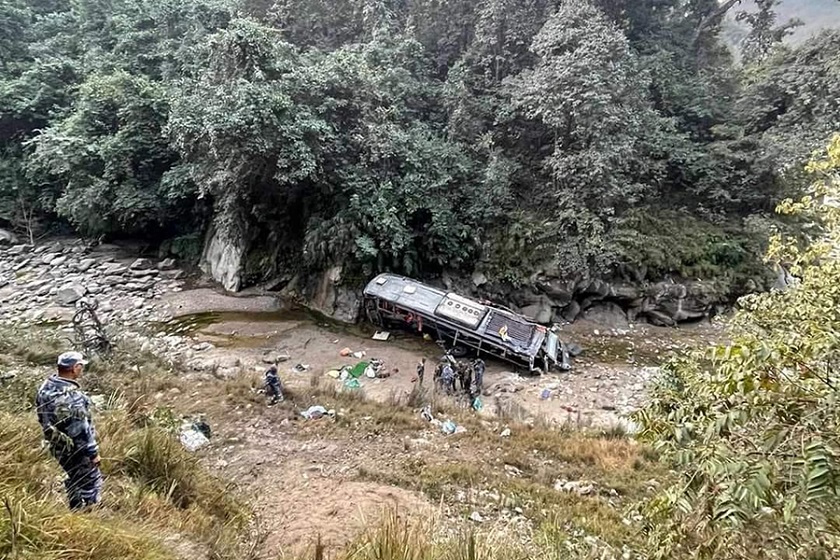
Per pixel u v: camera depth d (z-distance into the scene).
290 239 23.36
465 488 9.27
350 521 7.71
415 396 13.59
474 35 25.09
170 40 27.80
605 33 19.78
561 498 9.27
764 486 2.46
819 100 22.00
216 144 18.48
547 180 21.70
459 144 21.89
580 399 15.34
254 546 6.16
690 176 22.25
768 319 7.47
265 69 19.70
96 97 25.16
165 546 4.66
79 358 5.27
